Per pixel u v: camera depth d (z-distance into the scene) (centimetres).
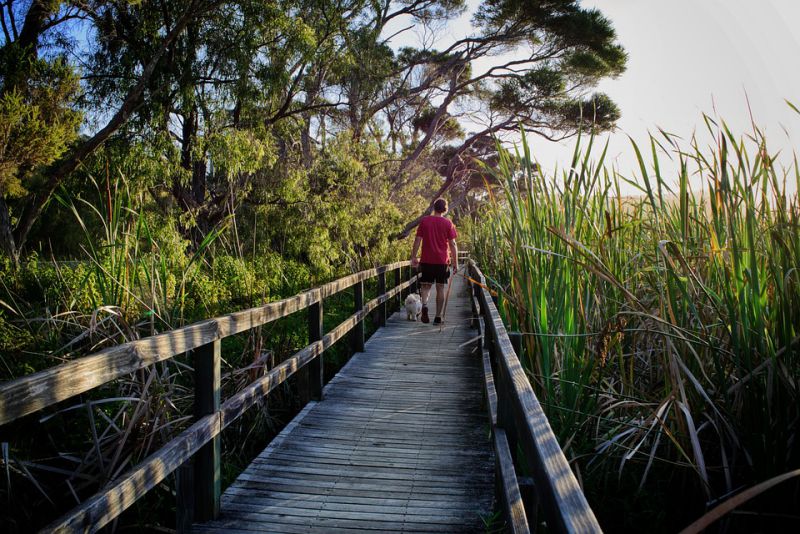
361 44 1597
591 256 312
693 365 328
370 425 466
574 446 357
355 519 305
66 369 185
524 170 394
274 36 1240
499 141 400
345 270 1493
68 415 388
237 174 1174
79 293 529
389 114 2642
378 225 1756
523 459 324
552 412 362
